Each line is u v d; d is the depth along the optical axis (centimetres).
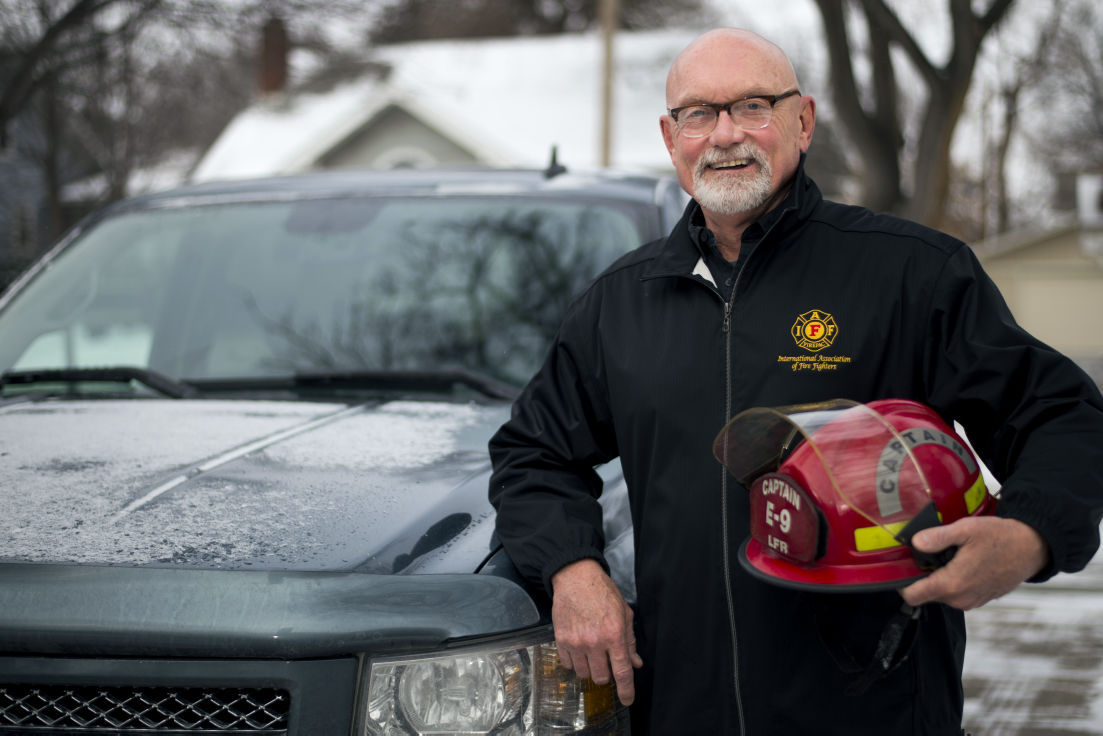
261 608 169
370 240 313
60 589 171
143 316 314
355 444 228
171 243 325
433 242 307
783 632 185
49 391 283
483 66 2858
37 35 1434
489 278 298
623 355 203
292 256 315
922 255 192
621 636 179
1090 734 318
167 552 178
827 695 183
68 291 319
